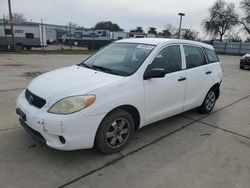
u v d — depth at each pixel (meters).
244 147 4.09
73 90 3.18
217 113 5.81
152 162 3.46
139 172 3.21
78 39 40.06
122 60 4.09
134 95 3.58
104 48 4.80
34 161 3.31
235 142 4.26
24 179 2.94
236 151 3.93
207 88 5.26
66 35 43.50
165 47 4.25
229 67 17.22
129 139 3.78
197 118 5.35
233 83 10.23
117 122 3.55
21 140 3.86
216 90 5.78
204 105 5.45
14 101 5.91
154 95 3.93
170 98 4.29
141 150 3.78
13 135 4.02
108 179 3.04
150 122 4.07
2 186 2.80
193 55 4.92
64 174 3.08
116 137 3.58
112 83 3.38
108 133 3.45
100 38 37.44
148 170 3.27
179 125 4.88
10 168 3.14
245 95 7.92
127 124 3.66
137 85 3.64
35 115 3.11
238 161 3.62
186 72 4.56
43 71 10.95
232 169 3.40
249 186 3.05
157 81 3.95
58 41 46.69
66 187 2.86
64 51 27.30
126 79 3.54
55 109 3.04
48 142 3.09
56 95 3.14
